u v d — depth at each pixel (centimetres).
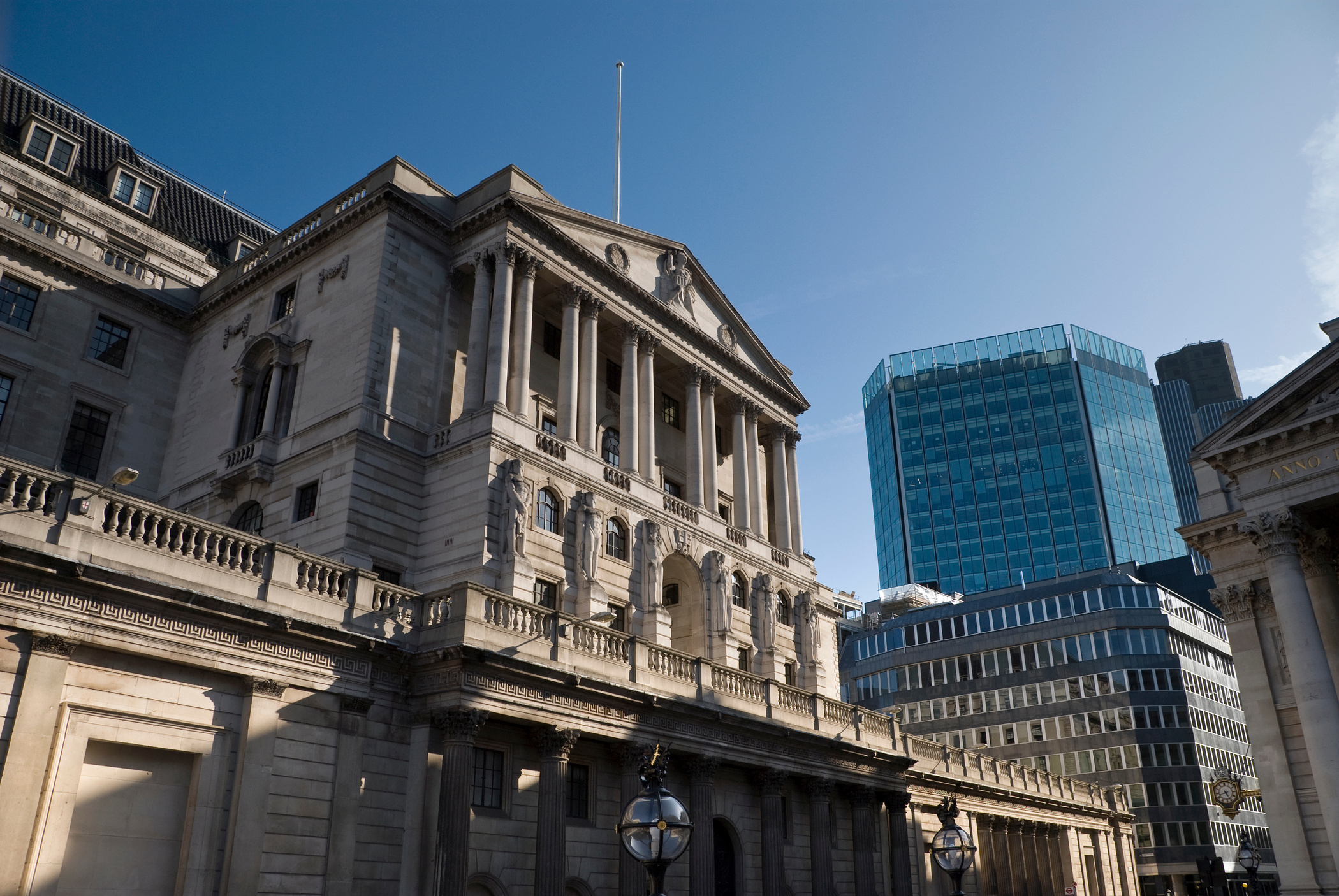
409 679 3130
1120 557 15225
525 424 4219
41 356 4631
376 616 3092
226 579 2747
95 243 5116
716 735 3894
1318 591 3953
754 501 5531
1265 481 3741
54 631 2377
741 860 4044
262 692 2739
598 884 3462
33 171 5328
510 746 3331
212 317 5203
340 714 2917
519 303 4469
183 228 6112
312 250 4734
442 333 4484
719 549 5031
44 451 4541
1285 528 3653
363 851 2883
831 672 5709
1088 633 9169
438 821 2941
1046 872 6688
